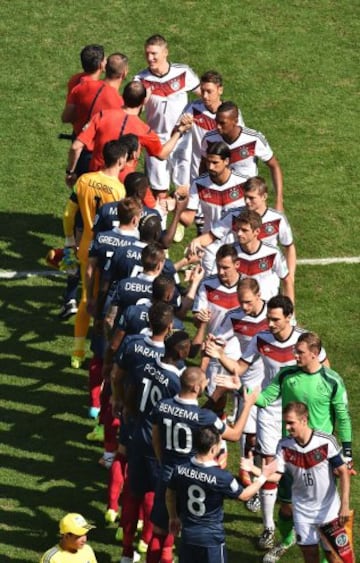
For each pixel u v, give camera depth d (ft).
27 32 179.63
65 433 116.78
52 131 162.71
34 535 104.37
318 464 94.48
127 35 178.60
